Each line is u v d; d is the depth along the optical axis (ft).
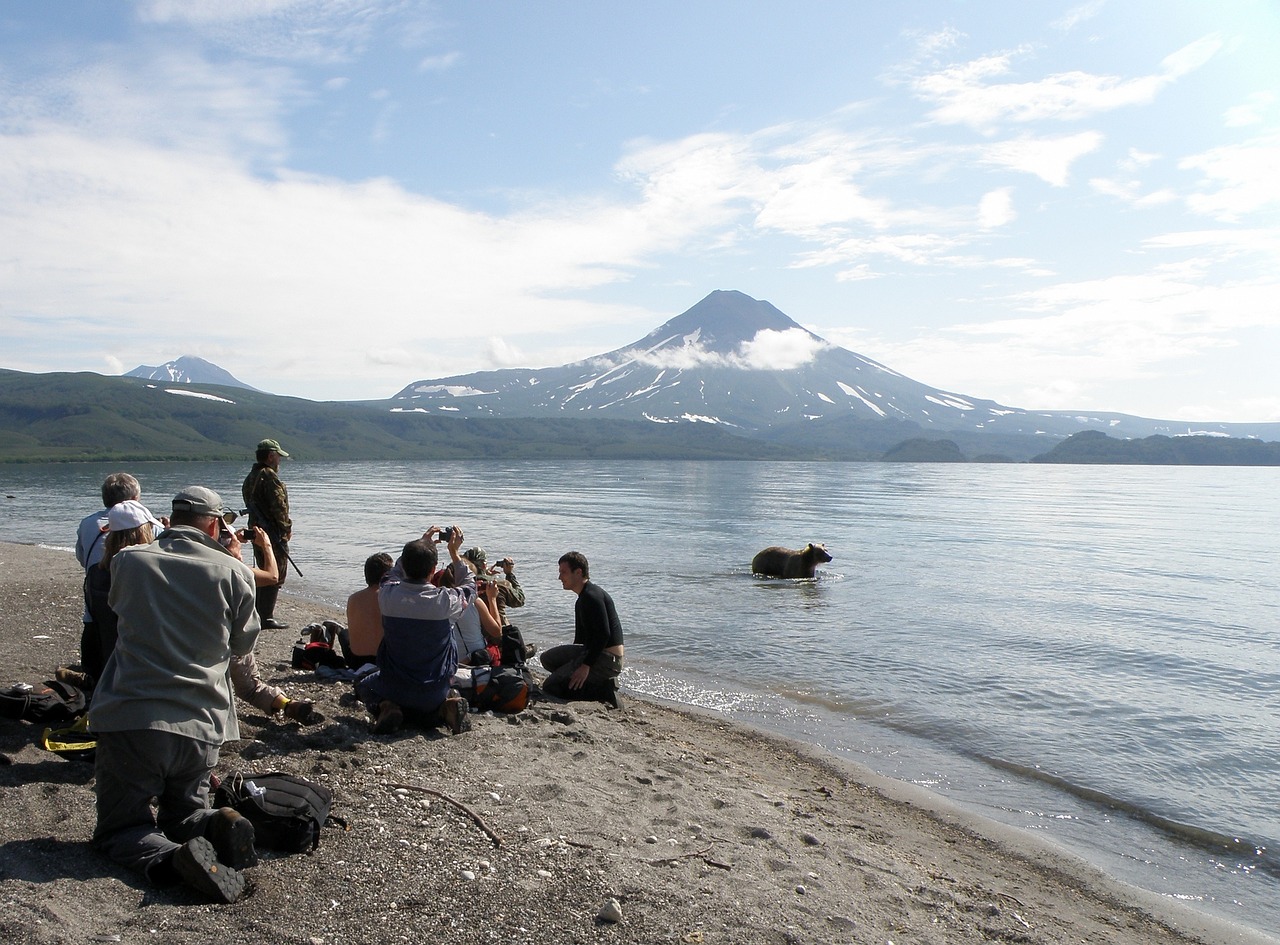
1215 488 393.09
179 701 14.51
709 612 56.34
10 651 31.55
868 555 97.91
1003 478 516.32
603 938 13.89
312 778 19.63
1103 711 35.06
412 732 24.38
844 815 23.66
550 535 114.01
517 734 26.04
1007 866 21.43
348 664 31.09
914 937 15.87
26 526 113.80
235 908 13.41
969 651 45.83
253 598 15.70
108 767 14.37
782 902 16.26
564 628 47.88
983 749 30.35
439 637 24.56
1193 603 65.57
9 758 18.58
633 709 33.32
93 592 19.35
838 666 41.78
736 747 29.53
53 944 11.54
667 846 18.40
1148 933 18.30
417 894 14.57
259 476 37.81
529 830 18.11
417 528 119.85
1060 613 59.31
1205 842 23.36
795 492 278.05
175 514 16.57
